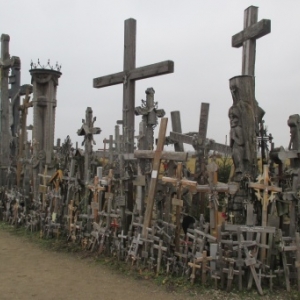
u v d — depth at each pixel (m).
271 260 6.03
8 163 13.63
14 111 15.10
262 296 5.57
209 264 5.95
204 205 8.66
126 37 8.80
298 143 6.90
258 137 7.22
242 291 5.70
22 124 13.20
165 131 7.11
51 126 12.77
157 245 6.59
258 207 6.54
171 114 11.03
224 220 6.48
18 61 13.41
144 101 11.99
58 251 8.16
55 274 6.68
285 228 6.86
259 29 7.60
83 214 8.54
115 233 7.49
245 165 6.83
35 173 11.46
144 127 11.98
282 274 5.98
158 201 7.58
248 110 6.80
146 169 8.05
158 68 8.04
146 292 5.79
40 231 9.60
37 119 12.64
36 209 10.30
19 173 12.60
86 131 9.59
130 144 8.93
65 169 10.05
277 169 7.40
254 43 8.04
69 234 8.73
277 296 5.59
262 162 7.29
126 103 8.88
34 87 12.66
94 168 11.41
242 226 5.93
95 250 7.87
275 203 6.58
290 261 6.11
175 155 6.84
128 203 8.06
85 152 9.69
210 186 6.23
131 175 8.05
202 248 6.01
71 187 9.20
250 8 7.96
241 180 6.70
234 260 5.73
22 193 11.41
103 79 9.43
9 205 11.53
